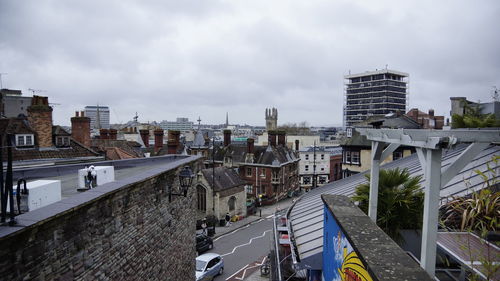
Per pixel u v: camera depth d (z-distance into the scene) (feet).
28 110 57.98
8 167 12.76
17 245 12.48
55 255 14.57
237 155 155.33
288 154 163.12
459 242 15.07
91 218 17.31
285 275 29.73
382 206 22.94
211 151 165.48
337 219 16.76
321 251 23.06
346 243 15.25
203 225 95.50
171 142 98.53
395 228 22.86
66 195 23.15
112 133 107.76
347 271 14.96
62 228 15.06
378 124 85.61
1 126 55.06
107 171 25.95
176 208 32.60
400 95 439.63
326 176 185.16
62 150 60.75
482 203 14.15
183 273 35.47
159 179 27.50
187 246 37.22
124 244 21.12
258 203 138.41
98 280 18.06
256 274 67.26
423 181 26.37
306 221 32.35
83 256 16.65
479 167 24.16
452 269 19.38
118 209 20.30
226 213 111.55
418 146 14.55
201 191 110.42
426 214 13.89
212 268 64.23
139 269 23.56
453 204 18.24
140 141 207.21
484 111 46.47
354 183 42.47
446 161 28.19
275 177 144.36
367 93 444.14
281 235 37.55
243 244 88.07
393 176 23.40
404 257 11.90
